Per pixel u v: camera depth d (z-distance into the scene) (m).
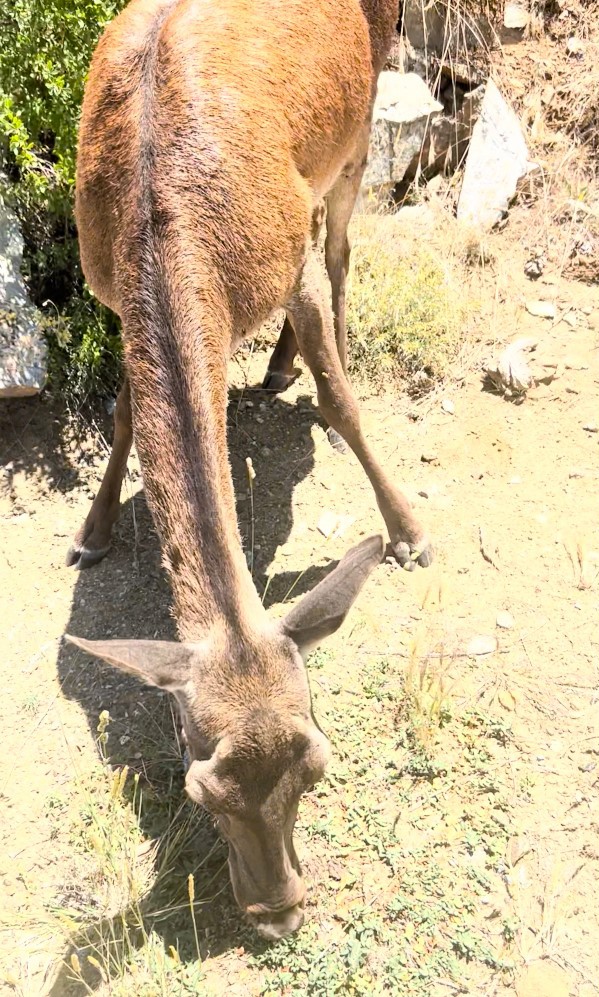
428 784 1.21
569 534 1.49
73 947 1.10
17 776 1.25
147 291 1.07
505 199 1.98
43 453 1.60
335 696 1.30
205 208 1.11
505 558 1.46
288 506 1.55
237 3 1.22
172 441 1.03
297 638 0.93
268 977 1.06
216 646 0.93
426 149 2.03
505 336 1.78
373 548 0.94
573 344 1.77
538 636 1.37
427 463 1.60
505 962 1.06
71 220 1.65
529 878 1.13
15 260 1.61
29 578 1.48
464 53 2.08
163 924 1.11
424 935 1.08
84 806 1.21
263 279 1.17
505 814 1.18
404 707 1.27
